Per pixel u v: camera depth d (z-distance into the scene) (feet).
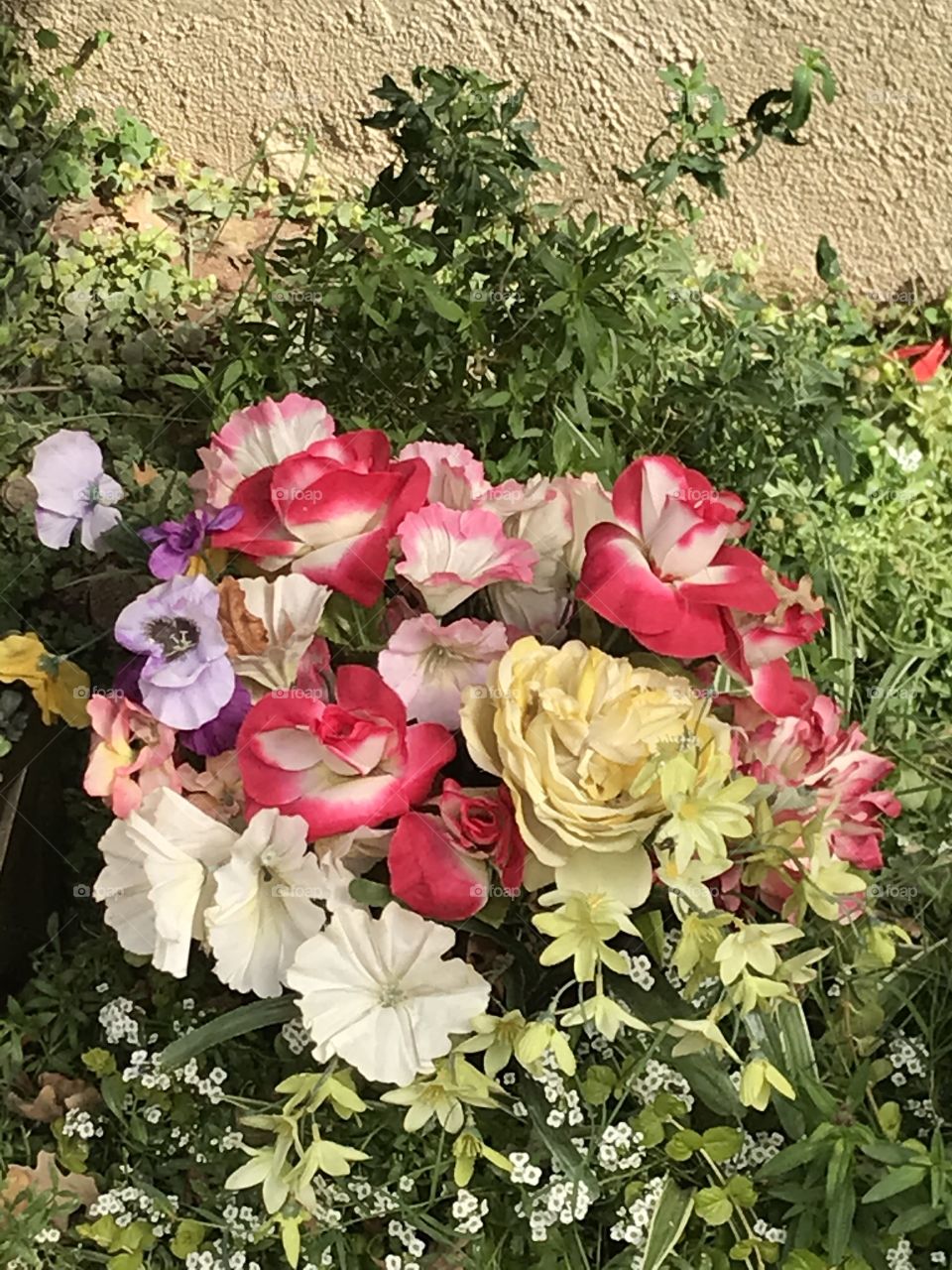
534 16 5.57
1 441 4.81
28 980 4.04
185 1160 3.45
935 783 4.18
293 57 5.91
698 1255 3.25
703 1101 3.23
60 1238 3.41
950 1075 3.59
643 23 5.49
